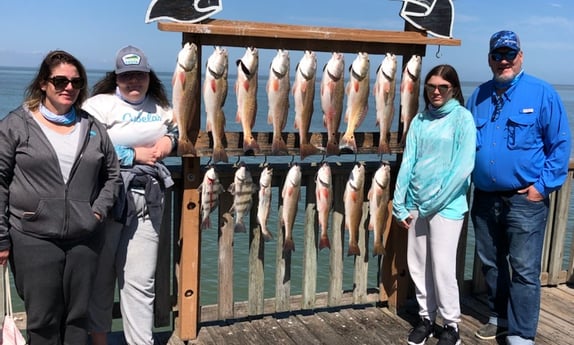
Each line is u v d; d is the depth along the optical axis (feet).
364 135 13.26
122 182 9.90
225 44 11.55
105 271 10.53
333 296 14.20
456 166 11.39
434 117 11.84
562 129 11.27
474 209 12.89
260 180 12.14
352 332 13.20
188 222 11.96
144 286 10.85
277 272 13.52
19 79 428.56
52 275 9.18
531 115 11.42
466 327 13.64
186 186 11.81
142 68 9.98
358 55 12.37
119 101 10.32
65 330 9.87
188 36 11.16
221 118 11.49
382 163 13.09
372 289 15.02
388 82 12.60
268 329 13.17
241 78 11.44
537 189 11.57
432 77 11.57
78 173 9.05
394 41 12.62
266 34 11.48
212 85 11.18
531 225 11.80
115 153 9.74
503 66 11.53
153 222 10.66
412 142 12.16
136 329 10.94
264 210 12.29
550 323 13.91
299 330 13.20
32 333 9.53
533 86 11.51
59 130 9.01
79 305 9.67
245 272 26.13
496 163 11.84
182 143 11.15
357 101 12.53
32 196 8.80
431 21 13.05
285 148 12.32
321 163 13.21
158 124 10.66
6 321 9.77
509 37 11.35
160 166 10.71
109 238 10.36
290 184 12.41
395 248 14.07
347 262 27.12
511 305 12.35
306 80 11.90
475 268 15.47
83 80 9.02
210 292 23.65
